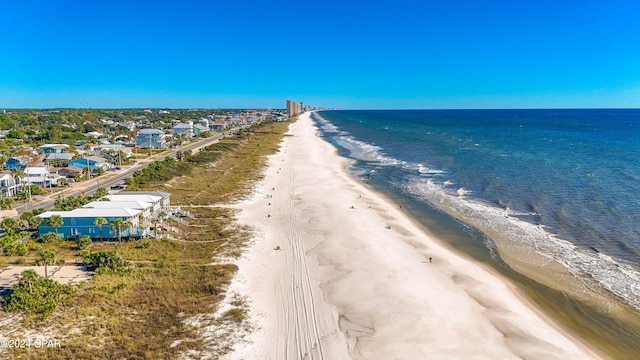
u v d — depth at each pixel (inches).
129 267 1615.4
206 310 1328.7
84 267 1619.1
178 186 3006.9
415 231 2122.3
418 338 1196.5
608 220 2149.4
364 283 1539.1
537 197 2628.0
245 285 1521.9
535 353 1133.1
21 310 1272.1
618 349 1157.7
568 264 1678.2
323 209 2516.0
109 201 2139.5
